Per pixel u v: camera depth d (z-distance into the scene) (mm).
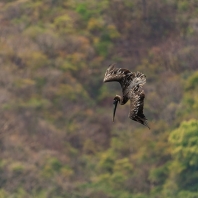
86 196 193500
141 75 37188
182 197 195125
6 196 189375
